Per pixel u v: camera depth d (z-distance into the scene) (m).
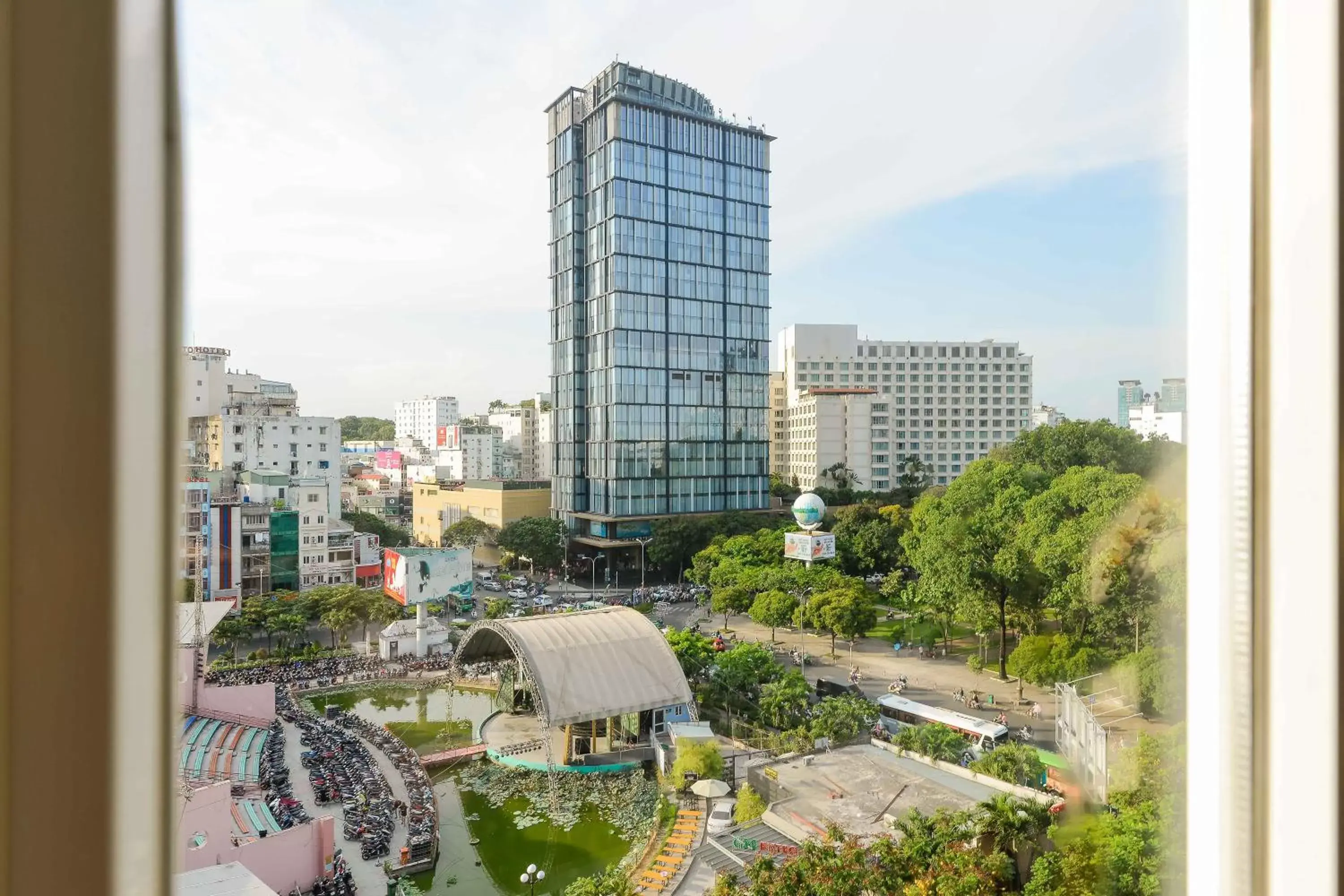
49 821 1.07
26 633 1.06
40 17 1.05
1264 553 1.78
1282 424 1.73
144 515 1.19
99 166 1.08
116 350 1.10
